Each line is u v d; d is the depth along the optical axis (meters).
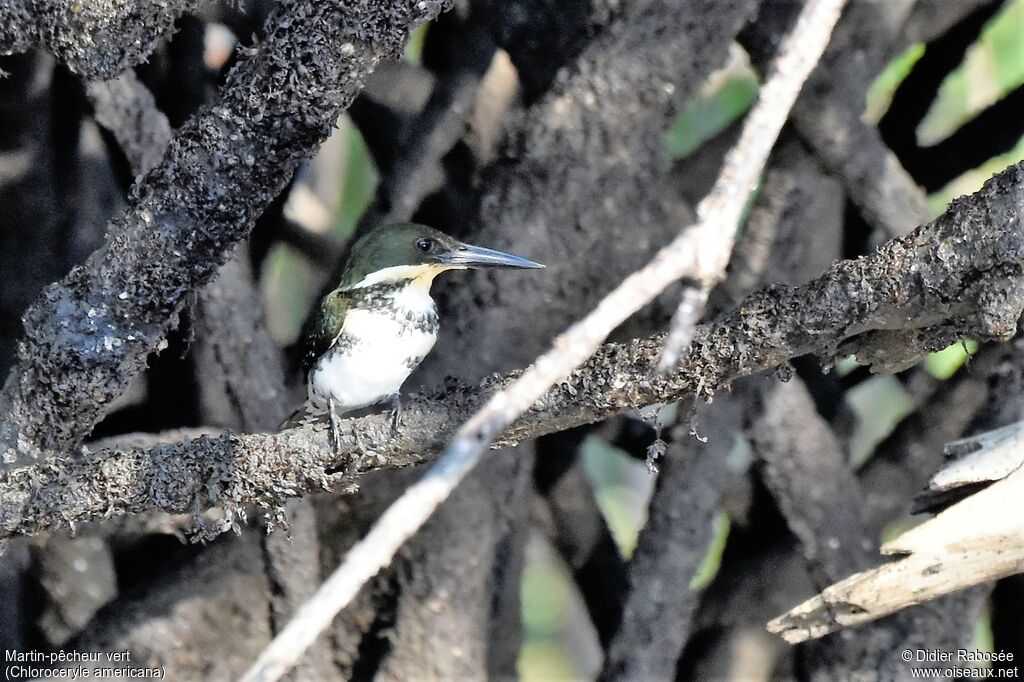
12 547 7.23
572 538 7.32
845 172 7.25
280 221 7.32
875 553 7.27
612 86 7.22
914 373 7.30
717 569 7.31
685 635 7.26
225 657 7.24
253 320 7.25
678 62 7.23
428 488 5.03
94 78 7.09
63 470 7.08
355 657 7.25
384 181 7.29
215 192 7.07
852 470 7.30
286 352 7.32
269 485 7.08
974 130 7.34
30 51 7.24
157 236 7.08
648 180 7.23
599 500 7.40
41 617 7.25
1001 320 7.02
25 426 7.10
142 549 7.28
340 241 7.32
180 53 7.28
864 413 7.38
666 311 7.26
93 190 7.26
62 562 7.24
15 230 7.25
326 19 7.05
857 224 7.32
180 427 7.27
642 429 7.32
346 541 7.25
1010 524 7.08
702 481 7.25
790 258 7.26
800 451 7.26
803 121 7.25
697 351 7.04
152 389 7.27
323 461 7.08
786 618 7.11
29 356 7.10
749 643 7.29
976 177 7.38
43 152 7.25
